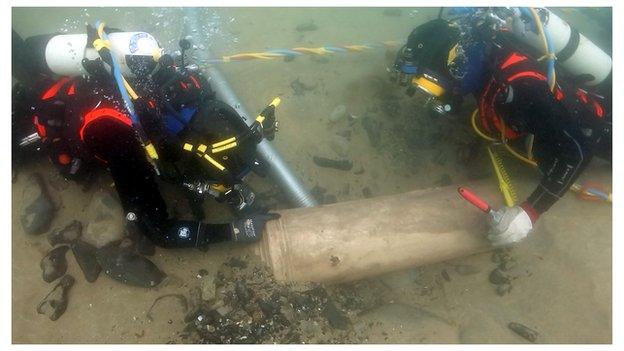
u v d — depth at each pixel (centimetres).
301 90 334
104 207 235
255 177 276
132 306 212
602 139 240
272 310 203
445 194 228
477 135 304
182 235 200
